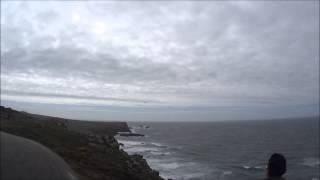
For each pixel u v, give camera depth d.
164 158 69.19
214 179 50.78
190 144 110.50
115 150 41.47
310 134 163.38
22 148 19.80
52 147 25.66
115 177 21.86
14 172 13.90
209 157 77.69
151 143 101.06
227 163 68.69
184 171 55.44
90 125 105.25
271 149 100.12
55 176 14.53
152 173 37.25
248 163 70.31
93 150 30.19
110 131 116.12
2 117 38.78
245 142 123.12
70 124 81.75
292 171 63.00
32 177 13.59
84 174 18.64
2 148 18.95
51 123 49.09
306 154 88.88
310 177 57.06
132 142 98.12
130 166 31.80
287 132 183.38
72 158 22.97
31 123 36.47
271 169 6.27
